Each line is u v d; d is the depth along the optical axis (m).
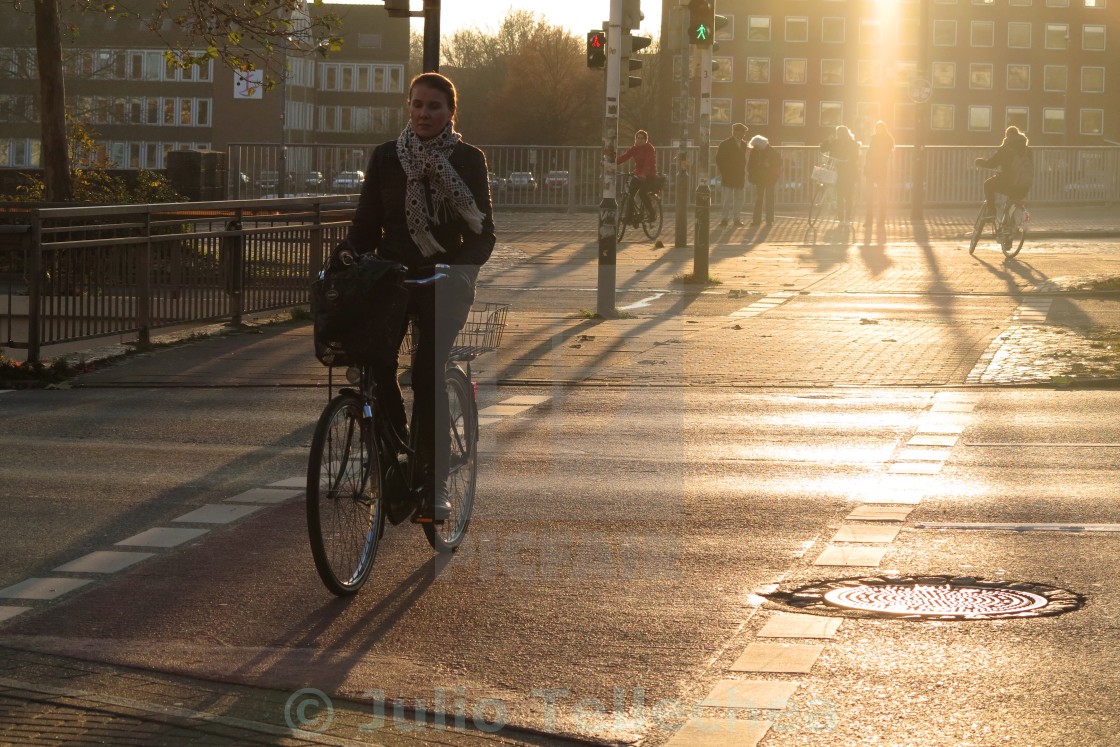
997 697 5.14
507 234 36.66
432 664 5.57
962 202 48.66
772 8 113.06
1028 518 8.18
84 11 27.77
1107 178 49.84
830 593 6.60
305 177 45.78
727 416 12.12
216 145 116.38
